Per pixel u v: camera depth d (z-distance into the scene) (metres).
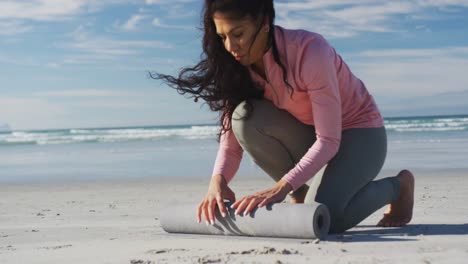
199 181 8.38
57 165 13.09
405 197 3.60
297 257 2.57
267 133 3.39
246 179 8.37
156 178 9.03
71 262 2.66
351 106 3.39
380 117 3.50
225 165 3.48
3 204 6.17
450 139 18.77
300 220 2.99
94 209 5.44
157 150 18.14
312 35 3.13
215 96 3.36
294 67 3.10
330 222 3.18
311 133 3.48
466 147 14.49
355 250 2.71
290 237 3.06
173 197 6.43
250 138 3.42
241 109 3.41
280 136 3.41
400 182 3.57
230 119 3.48
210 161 12.45
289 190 3.12
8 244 3.38
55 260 2.73
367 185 3.36
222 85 3.30
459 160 10.62
